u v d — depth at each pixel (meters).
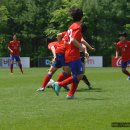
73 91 28.81
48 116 21.03
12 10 165.25
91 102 26.56
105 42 159.50
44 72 79.19
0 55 166.50
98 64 126.62
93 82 46.28
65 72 33.53
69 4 162.75
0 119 20.22
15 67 115.81
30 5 165.62
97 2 158.12
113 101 27.05
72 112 22.27
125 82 45.94
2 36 165.62
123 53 51.03
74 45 28.03
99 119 19.97
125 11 158.25
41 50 166.50
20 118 20.48
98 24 158.75
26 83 46.28
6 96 30.75
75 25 28.08
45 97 29.89
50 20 165.50
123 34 50.88
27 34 165.50
